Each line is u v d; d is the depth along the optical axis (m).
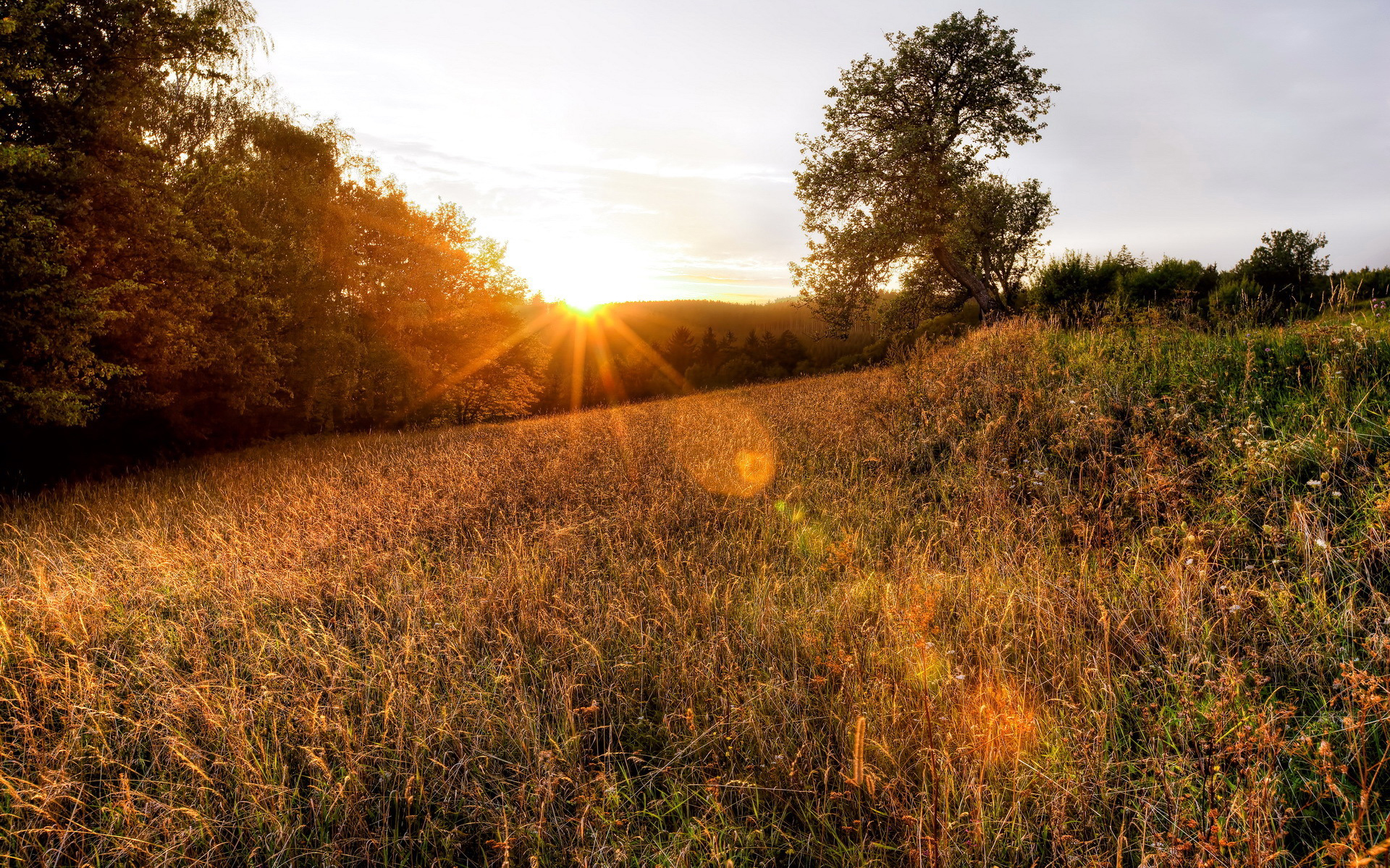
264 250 13.51
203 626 3.90
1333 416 3.96
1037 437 5.61
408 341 23.92
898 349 12.16
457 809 2.36
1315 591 2.74
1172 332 6.88
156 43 9.89
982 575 3.59
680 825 2.25
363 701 2.91
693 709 2.68
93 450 12.89
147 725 2.80
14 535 6.39
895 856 2.04
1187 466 4.18
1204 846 1.66
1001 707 2.49
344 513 6.02
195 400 14.38
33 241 7.90
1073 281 14.66
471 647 3.44
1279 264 13.34
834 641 3.10
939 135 19.45
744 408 11.63
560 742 2.64
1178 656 2.57
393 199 23.55
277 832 2.26
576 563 4.52
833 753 2.45
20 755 2.78
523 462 7.77
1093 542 3.83
